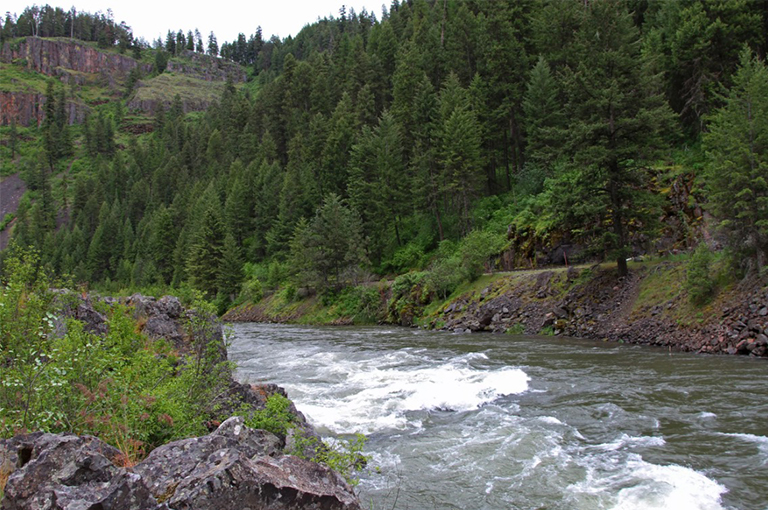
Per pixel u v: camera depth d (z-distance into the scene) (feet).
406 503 24.63
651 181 113.39
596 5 101.04
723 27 123.03
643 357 64.59
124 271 308.40
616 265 98.27
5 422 19.69
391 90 286.66
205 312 32.17
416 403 43.60
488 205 179.32
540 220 128.16
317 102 322.14
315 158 268.21
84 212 467.52
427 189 182.91
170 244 304.91
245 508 14.80
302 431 28.53
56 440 15.79
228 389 31.01
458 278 127.34
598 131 93.71
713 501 23.54
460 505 24.29
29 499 13.53
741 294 68.64
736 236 71.26
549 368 59.00
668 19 151.12
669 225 104.32
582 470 27.86
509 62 192.85
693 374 52.44
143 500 13.92
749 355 61.72
